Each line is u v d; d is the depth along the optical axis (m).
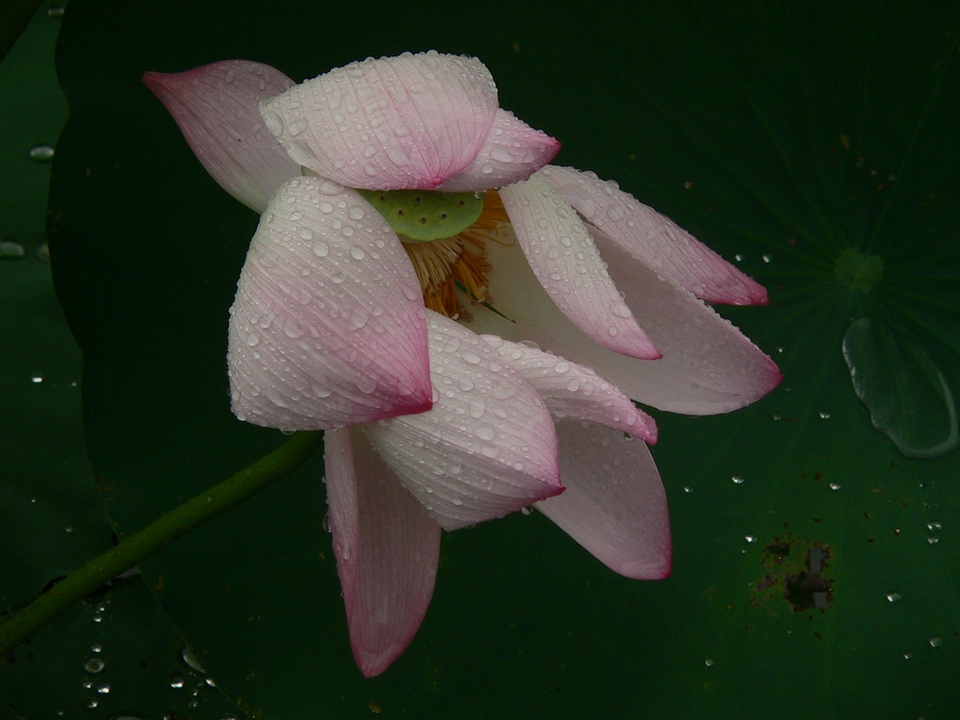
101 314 0.89
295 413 0.80
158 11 0.89
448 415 0.81
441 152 0.81
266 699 0.89
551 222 0.83
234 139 0.86
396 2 0.89
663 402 0.86
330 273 0.80
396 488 0.85
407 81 0.81
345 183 0.81
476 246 0.88
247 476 0.85
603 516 0.86
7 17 0.87
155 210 0.89
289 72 0.89
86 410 0.89
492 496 0.81
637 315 0.87
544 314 0.87
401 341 0.80
